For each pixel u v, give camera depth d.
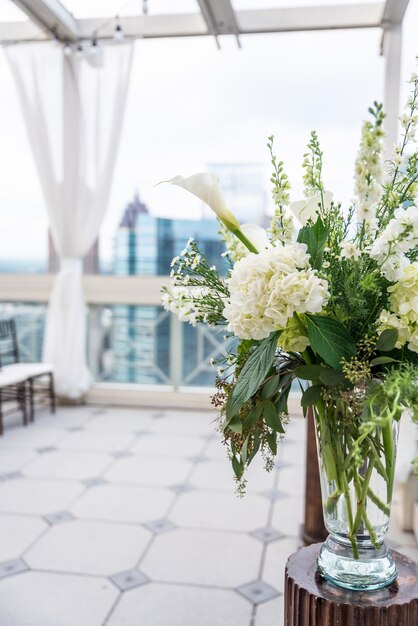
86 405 5.25
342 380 1.02
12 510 3.07
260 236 1.17
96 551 2.64
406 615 1.06
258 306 0.99
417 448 2.79
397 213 1.03
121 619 2.14
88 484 3.43
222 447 4.11
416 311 0.99
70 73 4.81
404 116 1.03
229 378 1.18
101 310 5.38
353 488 1.06
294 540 2.75
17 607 2.21
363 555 1.10
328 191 1.10
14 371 4.55
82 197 4.89
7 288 5.34
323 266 1.03
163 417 4.88
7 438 4.27
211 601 2.26
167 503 3.17
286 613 1.20
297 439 4.29
